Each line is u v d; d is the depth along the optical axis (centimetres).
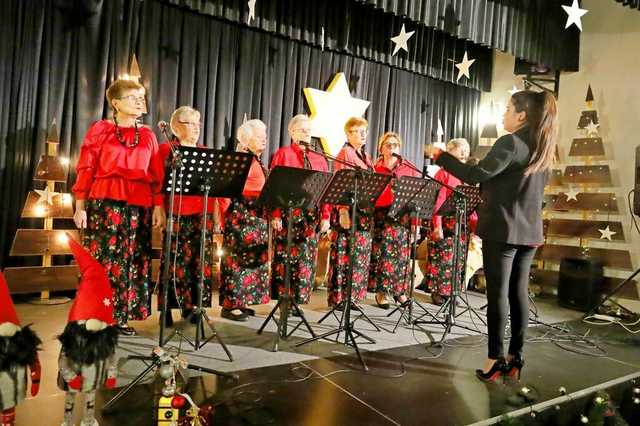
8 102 349
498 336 239
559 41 529
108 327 160
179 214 280
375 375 246
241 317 337
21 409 185
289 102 477
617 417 248
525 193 227
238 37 446
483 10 468
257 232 330
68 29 367
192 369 232
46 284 354
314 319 356
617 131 507
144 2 395
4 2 343
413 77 569
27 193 359
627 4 452
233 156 247
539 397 231
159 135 406
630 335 373
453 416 204
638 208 428
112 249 273
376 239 393
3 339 141
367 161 383
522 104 234
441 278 423
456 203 320
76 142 373
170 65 410
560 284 484
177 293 302
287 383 228
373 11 494
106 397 201
